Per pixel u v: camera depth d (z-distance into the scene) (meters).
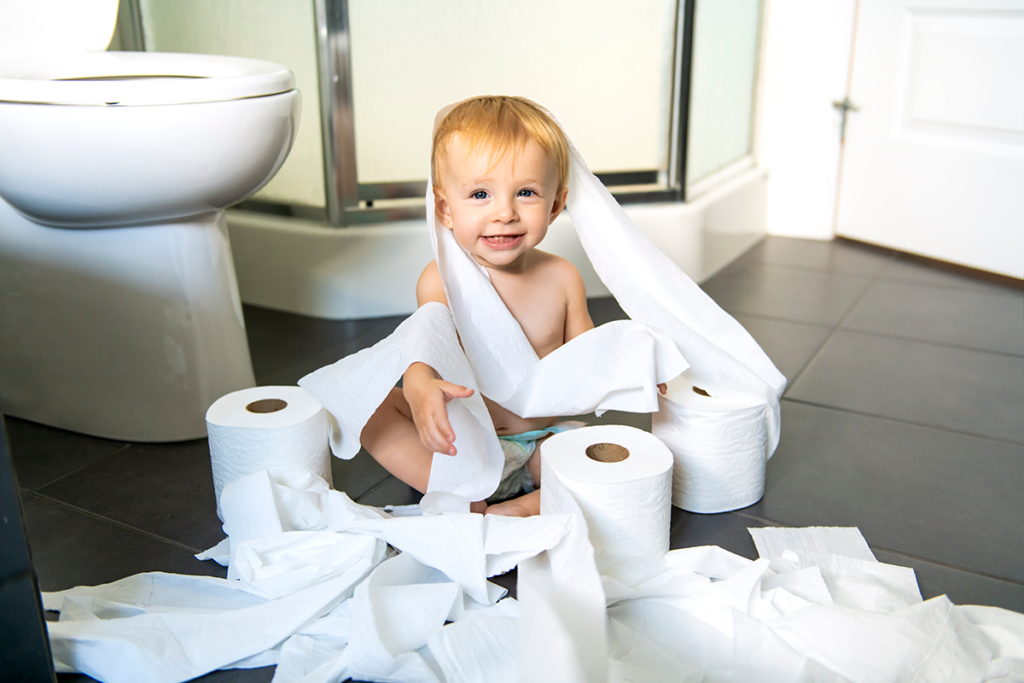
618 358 0.86
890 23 1.76
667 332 0.92
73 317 1.04
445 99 1.48
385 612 0.68
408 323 0.83
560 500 0.76
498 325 0.87
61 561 0.82
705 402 0.88
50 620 0.72
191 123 0.89
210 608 0.73
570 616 0.63
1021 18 1.56
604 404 0.87
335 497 0.82
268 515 0.79
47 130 0.86
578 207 0.93
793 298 1.61
